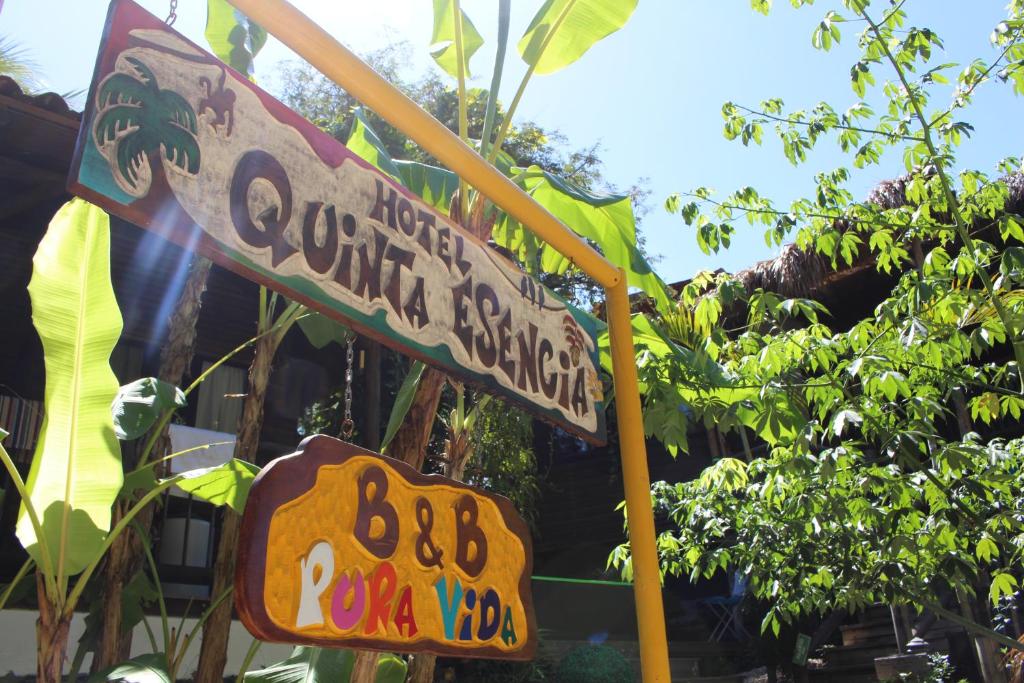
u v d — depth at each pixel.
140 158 1.39
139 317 8.29
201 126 1.51
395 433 3.13
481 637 1.93
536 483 11.84
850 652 9.38
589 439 2.44
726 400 4.71
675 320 4.95
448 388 9.45
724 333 4.81
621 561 5.28
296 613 1.50
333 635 1.55
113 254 8.23
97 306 2.81
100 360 2.86
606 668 8.76
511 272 2.28
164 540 7.62
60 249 2.75
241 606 1.42
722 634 11.41
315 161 1.73
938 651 8.02
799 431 4.49
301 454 1.59
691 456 12.28
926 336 4.16
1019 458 4.78
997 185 4.93
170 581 7.22
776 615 5.58
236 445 4.25
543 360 2.32
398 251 1.88
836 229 5.45
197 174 1.48
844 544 4.48
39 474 2.89
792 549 4.76
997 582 4.50
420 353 1.87
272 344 4.46
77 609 6.01
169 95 1.47
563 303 2.51
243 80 1.61
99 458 2.90
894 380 4.13
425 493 1.88
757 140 5.20
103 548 2.91
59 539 2.83
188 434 7.48
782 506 5.15
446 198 4.55
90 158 1.32
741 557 5.01
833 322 9.62
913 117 4.95
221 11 4.62
